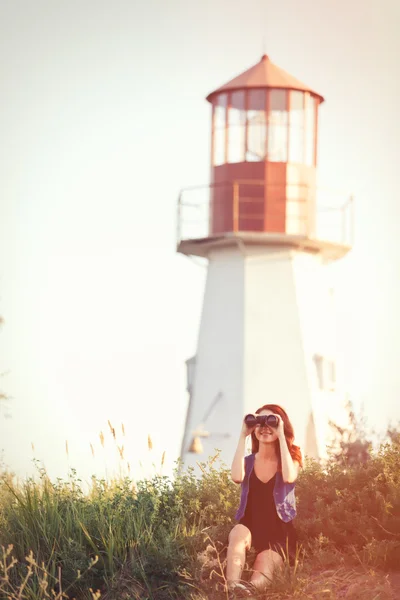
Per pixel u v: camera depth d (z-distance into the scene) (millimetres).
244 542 12320
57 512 13438
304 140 37344
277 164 36750
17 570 12609
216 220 37281
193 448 36781
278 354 37156
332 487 13953
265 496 12641
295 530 12938
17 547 13031
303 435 36688
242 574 12297
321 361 37812
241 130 37031
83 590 12320
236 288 37562
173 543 12789
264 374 37156
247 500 12672
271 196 36688
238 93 37188
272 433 12672
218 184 37219
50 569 12578
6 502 14250
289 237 36594
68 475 14406
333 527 13086
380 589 11453
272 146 36938
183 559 12531
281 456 12539
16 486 15023
